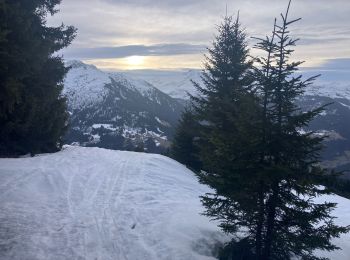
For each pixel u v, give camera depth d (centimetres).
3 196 1517
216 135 1144
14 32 1980
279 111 1047
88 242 1209
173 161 2839
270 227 1095
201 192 2119
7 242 1125
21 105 2395
